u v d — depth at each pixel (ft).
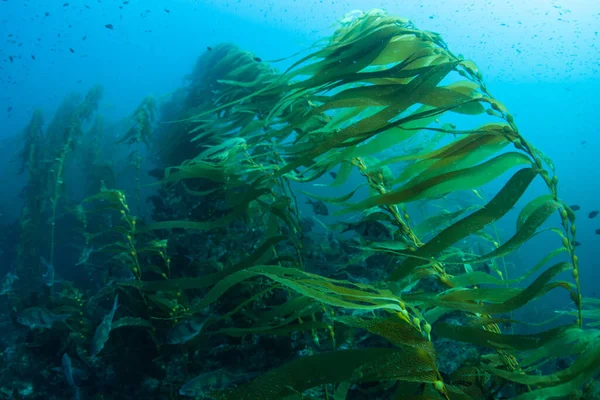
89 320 12.09
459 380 4.96
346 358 2.91
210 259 12.01
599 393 3.64
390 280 4.49
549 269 3.74
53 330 11.66
